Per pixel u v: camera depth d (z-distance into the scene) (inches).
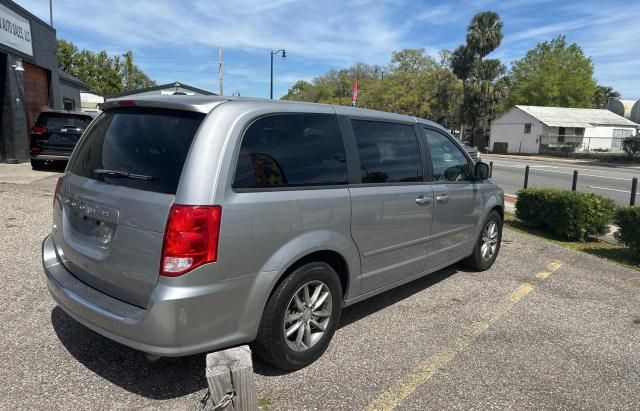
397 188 157.8
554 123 1771.7
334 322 137.3
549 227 332.2
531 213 346.6
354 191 139.6
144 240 105.0
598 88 2815.0
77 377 119.7
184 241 101.0
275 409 110.7
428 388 123.1
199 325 104.5
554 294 201.8
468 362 138.0
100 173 120.7
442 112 2231.8
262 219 112.7
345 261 138.7
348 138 142.6
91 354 131.0
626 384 130.0
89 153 131.6
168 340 101.8
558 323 170.2
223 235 105.3
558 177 813.2
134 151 116.9
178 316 101.1
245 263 110.3
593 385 128.7
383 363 135.1
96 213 115.9
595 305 190.4
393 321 165.6
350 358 137.2
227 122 111.3
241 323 112.4
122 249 109.2
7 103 543.5
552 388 126.3
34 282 181.6
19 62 550.9
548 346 151.2
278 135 122.3
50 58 667.4
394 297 190.7
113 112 132.1
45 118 494.0
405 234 163.2
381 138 156.7
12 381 116.5
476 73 2119.8
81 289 118.9
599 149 1870.1
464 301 188.9
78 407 107.5
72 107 997.8
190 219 101.4
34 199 343.6
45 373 120.7
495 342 152.3
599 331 164.9
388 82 2304.4
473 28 2182.6
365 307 178.2
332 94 2945.4
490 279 219.6
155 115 119.3
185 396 113.7
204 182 104.1
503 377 130.6
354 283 144.4
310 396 116.7
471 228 210.2
